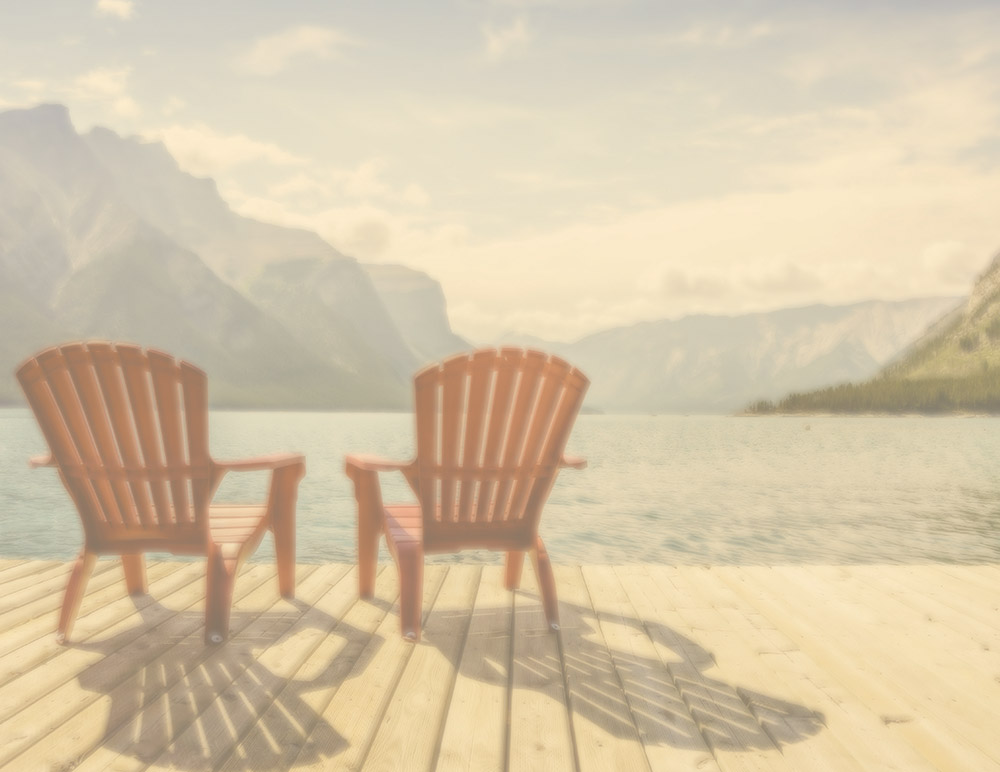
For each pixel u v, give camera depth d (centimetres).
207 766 178
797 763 185
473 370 258
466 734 197
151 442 249
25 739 190
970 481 1723
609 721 207
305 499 1233
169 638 267
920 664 255
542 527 1008
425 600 320
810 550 855
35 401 245
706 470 2000
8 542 816
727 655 261
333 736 194
